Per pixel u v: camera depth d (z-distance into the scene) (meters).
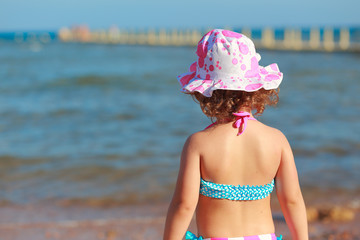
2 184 6.14
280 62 34.41
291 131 9.67
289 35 54.25
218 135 1.56
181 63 35.28
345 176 6.46
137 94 16.81
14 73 25.55
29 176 6.51
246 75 1.56
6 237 4.34
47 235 4.41
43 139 8.94
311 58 38.19
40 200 5.54
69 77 23.23
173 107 13.44
